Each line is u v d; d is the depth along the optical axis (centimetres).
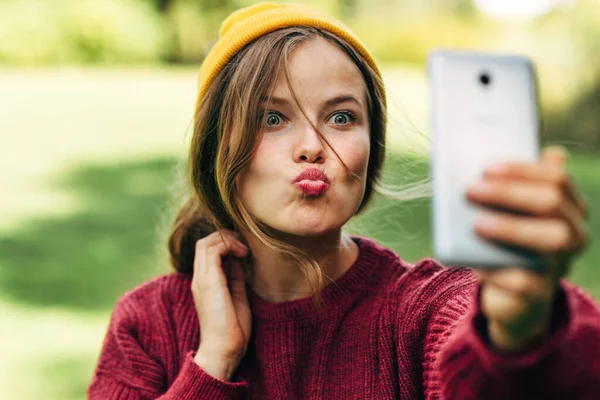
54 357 346
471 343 75
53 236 542
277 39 112
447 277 114
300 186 107
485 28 1562
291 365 118
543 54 908
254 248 123
